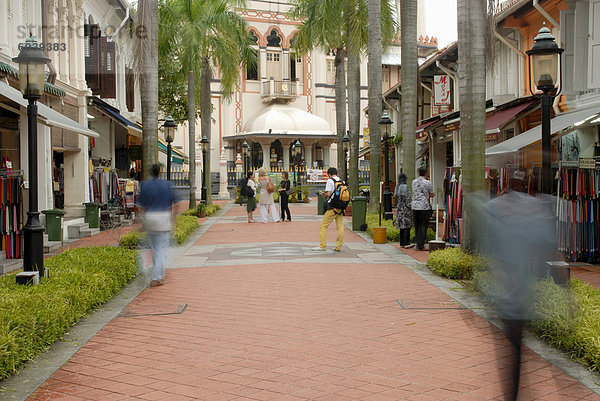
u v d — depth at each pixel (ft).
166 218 29.17
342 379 15.35
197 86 105.60
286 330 20.22
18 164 46.75
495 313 12.77
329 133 150.00
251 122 149.18
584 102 41.06
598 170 32.73
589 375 15.38
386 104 101.45
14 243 33.22
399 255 38.73
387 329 20.24
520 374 12.16
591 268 31.96
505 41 52.08
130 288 28.30
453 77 70.13
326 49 87.04
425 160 89.20
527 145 34.55
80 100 59.72
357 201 55.57
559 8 44.19
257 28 154.71
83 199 59.62
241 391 14.61
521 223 12.48
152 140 44.55
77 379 15.69
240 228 60.34
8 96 34.35
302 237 51.31
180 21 81.05
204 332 20.16
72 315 20.98
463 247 31.40
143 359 17.29
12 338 16.03
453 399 13.94
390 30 75.15
